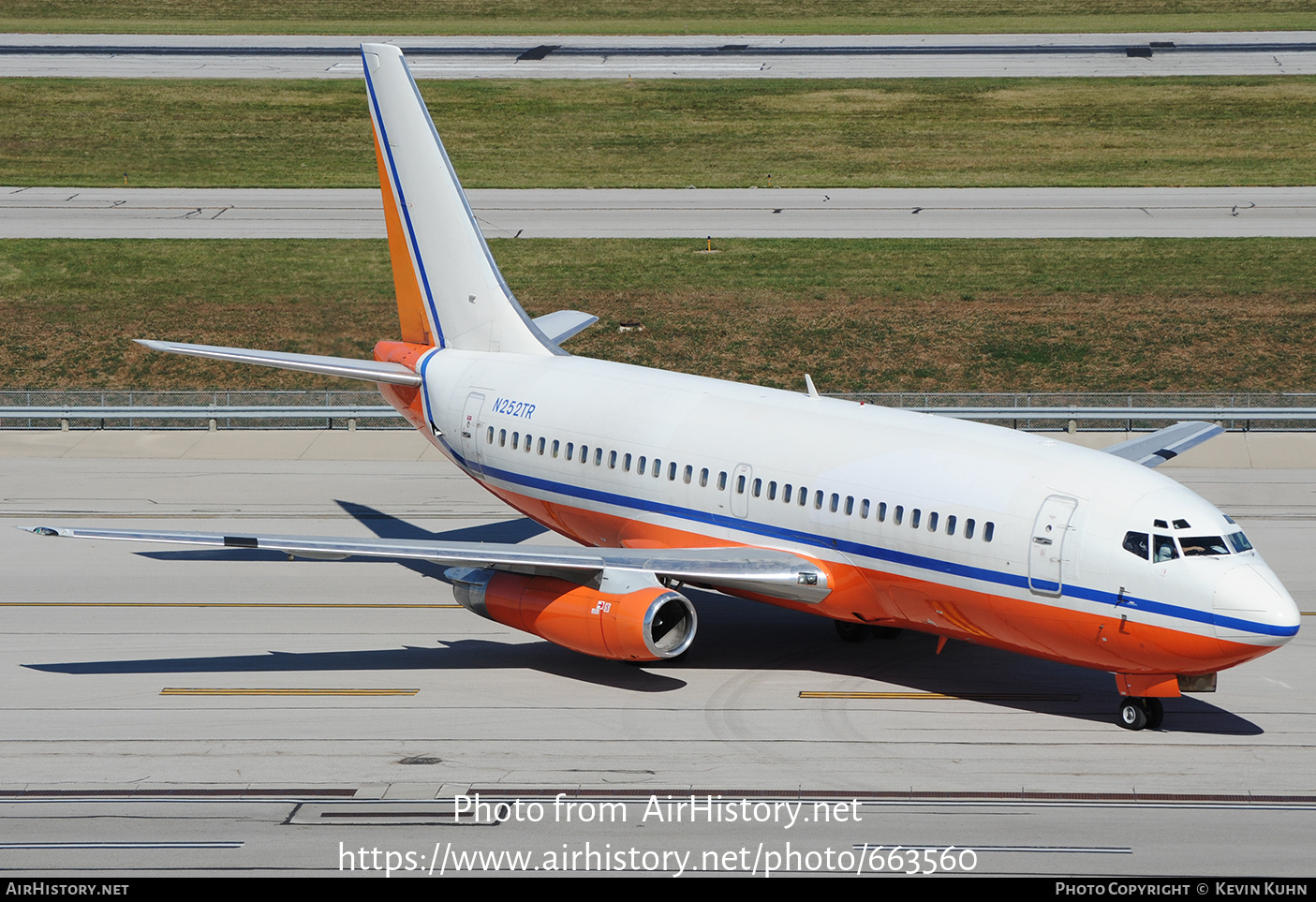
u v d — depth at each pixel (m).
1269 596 93.31
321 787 93.19
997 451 107.12
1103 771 95.19
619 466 125.44
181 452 195.38
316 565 149.62
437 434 145.38
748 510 116.12
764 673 116.56
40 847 84.19
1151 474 102.44
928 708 107.56
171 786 93.25
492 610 118.56
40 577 143.38
